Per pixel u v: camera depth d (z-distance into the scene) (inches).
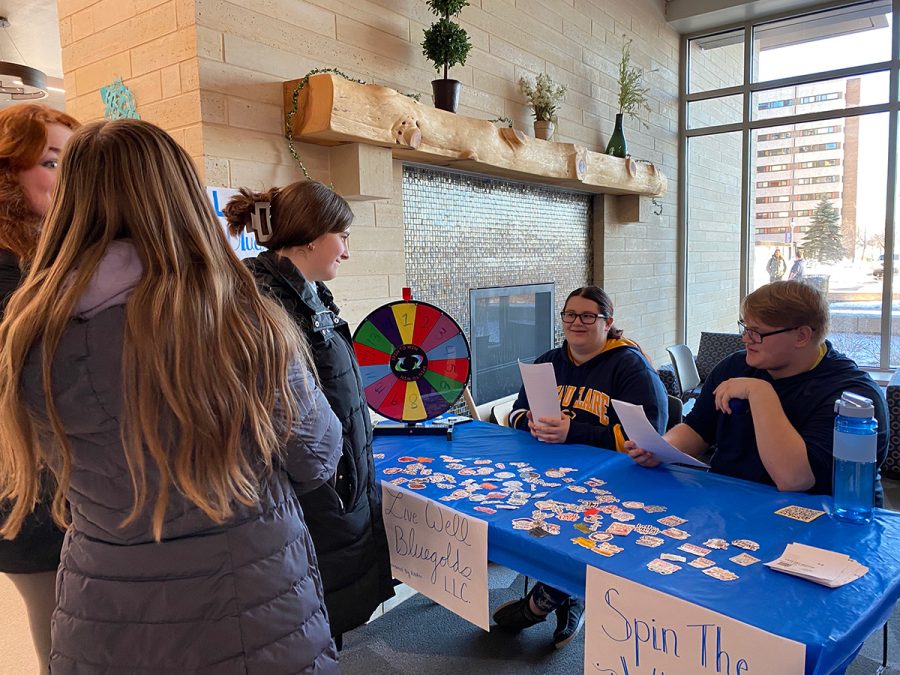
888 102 179.0
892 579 37.8
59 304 28.2
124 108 85.7
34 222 41.8
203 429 28.9
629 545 43.9
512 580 98.4
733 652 33.9
